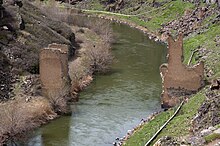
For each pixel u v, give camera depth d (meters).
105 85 66.25
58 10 109.62
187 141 36.41
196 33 93.38
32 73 62.59
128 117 53.38
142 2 142.62
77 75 66.12
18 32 71.44
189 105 49.44
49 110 53.22
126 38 104.62
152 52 89.62
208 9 106.25
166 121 47.25
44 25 80.69
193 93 53.47
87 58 76.25
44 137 47.72
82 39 90.69
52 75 54.78
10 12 75.94
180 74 53.56
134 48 93.12
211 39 83.38
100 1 151.25
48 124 50.91
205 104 42.75
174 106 52.22
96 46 82.50
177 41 53.22
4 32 68.44
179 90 53.91
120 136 47.97
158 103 58.22
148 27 117.88
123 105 57.69
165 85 54.25
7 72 59.62
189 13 113.62
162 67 56.09
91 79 68.56
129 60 82.25
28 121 49.22
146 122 50.47
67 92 56.66
